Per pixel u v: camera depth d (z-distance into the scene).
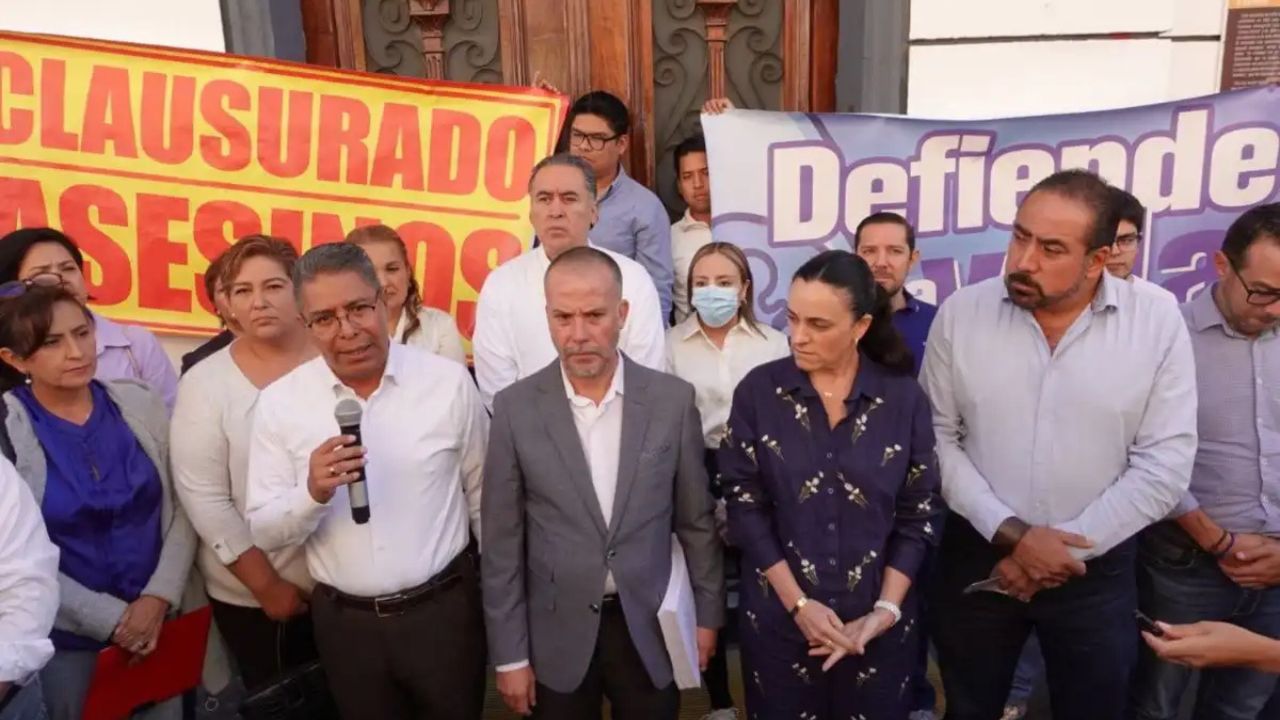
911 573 2.09
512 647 2.18
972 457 2.25
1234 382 2.31
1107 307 2.10
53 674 2.21
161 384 2.87
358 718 2.24
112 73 3.22
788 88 3.75
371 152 3.35
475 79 3.77
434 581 2.18
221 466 2.39
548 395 2.15
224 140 3.30
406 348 2.25
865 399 2.08
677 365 2.98
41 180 3.24
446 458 2.20
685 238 3.62
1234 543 2.31
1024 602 2.26
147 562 2.35
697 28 3.72
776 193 3.27
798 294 1.99
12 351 2.16
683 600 2.18
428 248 3.41
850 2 3.60
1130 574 2.23
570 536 2.13
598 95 3.41
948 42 3.39
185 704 2.62
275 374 2.45
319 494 1.97
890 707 2.14
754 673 2.21
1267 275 2.12
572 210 2.66
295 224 3.36
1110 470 2.14
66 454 2.24
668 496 2.18
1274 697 2.53
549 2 3.69
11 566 1.84
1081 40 3.36
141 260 3.32
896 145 3.25
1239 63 3.39
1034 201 2.00
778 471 2.10
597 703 2.26
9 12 3.31
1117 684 2.25
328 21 3.71
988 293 2.24
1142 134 3.20
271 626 2.50
